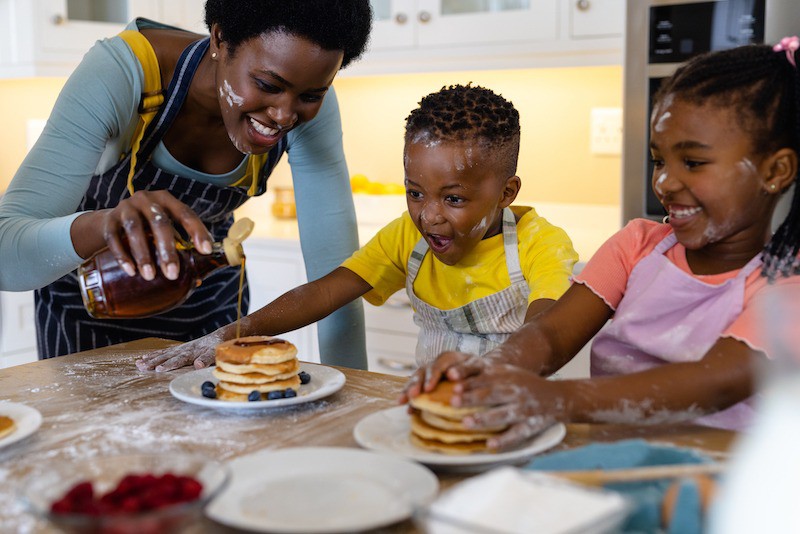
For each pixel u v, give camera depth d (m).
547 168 2.93
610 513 0.62
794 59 1.02
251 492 0.78
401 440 0.94
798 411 0.77
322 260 1.75
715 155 1.01
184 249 1.10
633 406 0.94
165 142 1.51
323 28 1.22
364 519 0.72
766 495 0.66
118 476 0.75
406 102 3.16
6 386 1.18
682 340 1.10
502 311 1.49
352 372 1.27
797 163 1.03
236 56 1.27
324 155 1.70
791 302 0.99
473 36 2.60
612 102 2.79
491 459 0.85
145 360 1.29
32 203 1.30
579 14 2.43
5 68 2.85
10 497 0.79
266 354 1.11
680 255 1.16
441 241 1.45
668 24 2.17
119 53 1.39
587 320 1.20
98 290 1.09
